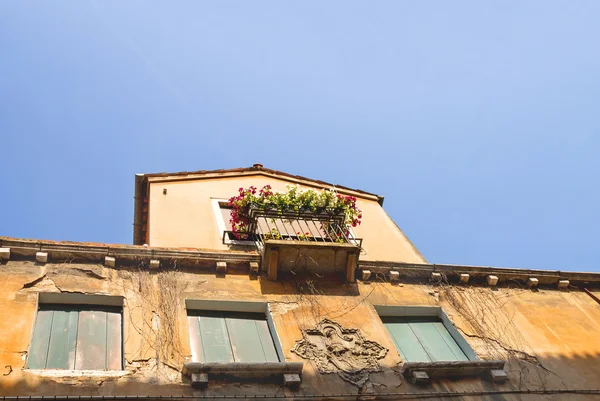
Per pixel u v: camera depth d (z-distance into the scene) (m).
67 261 8.75
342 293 9.84
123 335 7.92
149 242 10.95
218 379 7.41
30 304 7.86
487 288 10.94
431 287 10.60
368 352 8.65
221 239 11.54
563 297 11.21
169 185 13.12
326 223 11.37
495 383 8.56
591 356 9.62
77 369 7.37
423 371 8.30
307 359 8.24
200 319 8.75
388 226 13.95
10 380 6.67
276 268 9.72
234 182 14.17
